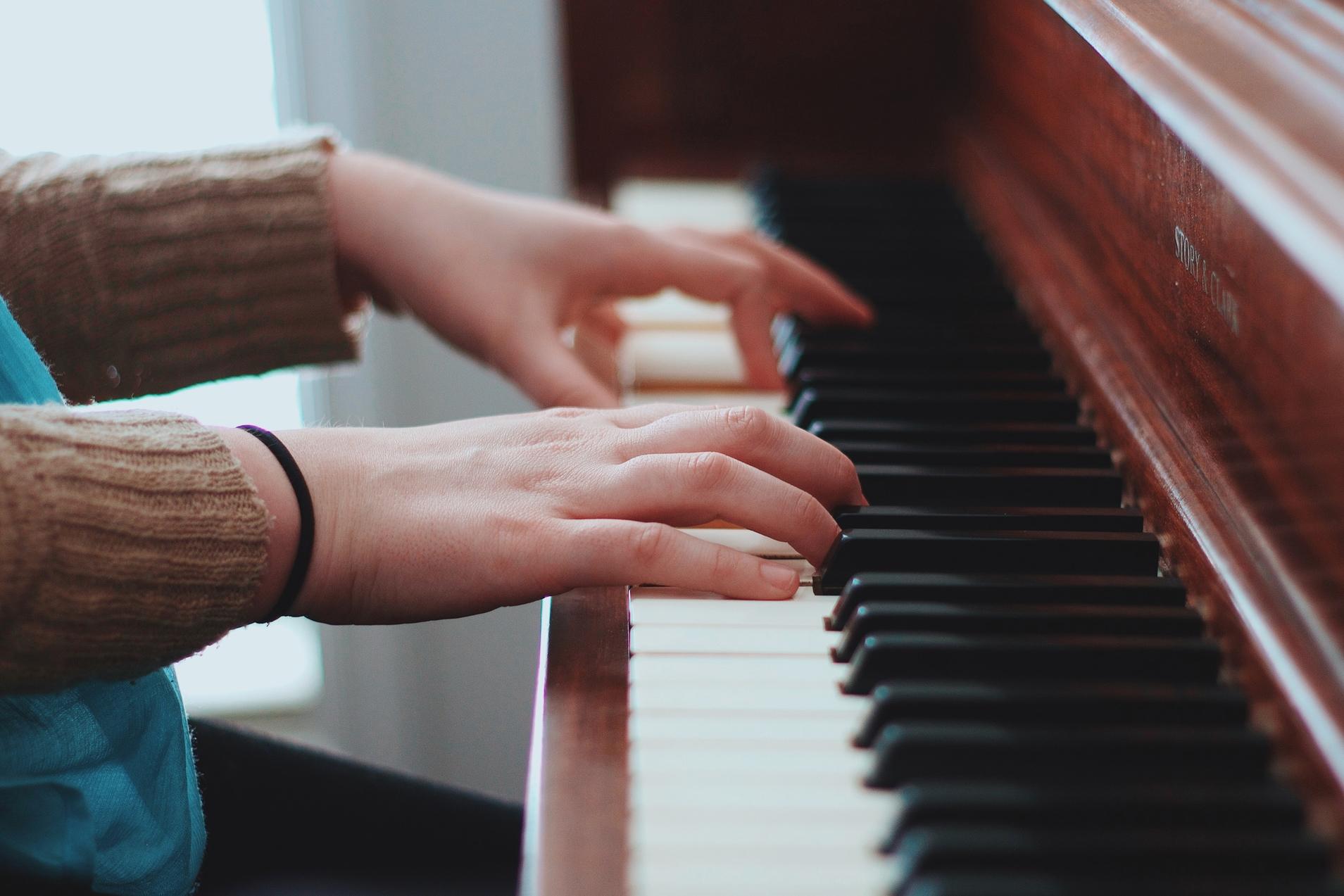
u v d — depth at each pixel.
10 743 0.72
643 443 0.73
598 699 0.66
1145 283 0.79
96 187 0.90
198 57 1.68
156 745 0.76
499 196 0.93
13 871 0.72
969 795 0.59
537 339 0.89
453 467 0.73
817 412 0.84
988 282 0.99
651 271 0.91
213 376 0.94
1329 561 0.62
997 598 0.69
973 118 1.27
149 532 0.67
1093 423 0.82
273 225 0.92
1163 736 0.62
